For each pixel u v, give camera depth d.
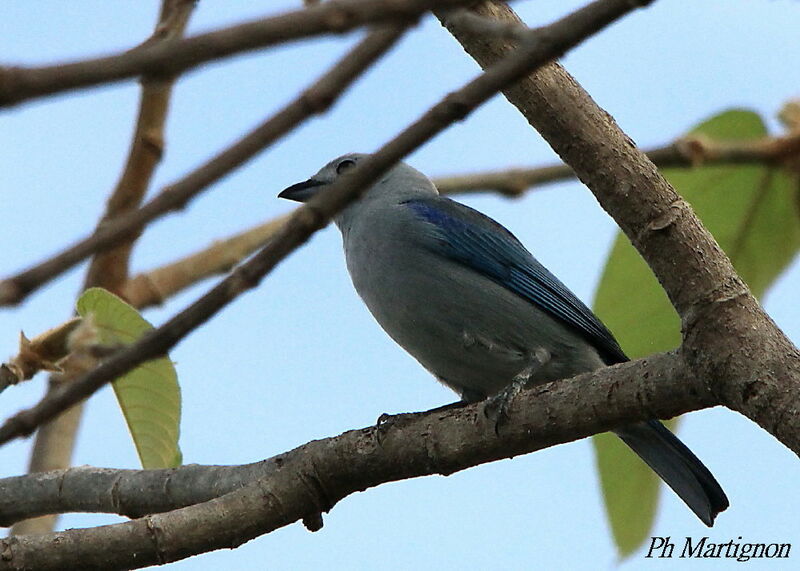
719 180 10.33
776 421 7.42
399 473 9.21
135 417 9.59
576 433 8.59
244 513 8.74
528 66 4.39
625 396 8.25
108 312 8.23
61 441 10.27
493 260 13.30
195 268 11.09
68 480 9.80
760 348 7.55
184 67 3.47
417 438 9.12
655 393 8.10
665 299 10.41
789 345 7.61
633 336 10.59
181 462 10.02
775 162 9.80
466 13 4.55
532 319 13.14
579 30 4.27
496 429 8.83
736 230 10.55
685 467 11.22
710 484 11.22
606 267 10.36
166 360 9.19
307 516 9.06
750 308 7.71
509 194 11.35
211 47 3.47
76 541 8.27
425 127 4.48
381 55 4.24
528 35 4.37
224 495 8.84
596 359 13.38
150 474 9.66
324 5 3.60
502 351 13.14
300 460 9.14
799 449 7.32
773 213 10.41
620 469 11.18
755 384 7.49
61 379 7.33
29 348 6.91
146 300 10.72
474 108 4.46
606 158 8.04
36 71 3.28
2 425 4.86
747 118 10.07
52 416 4.86
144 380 9.38
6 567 8.17
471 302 13.14
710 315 7.70
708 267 7.79
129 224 4.09
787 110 9.99
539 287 13.26
